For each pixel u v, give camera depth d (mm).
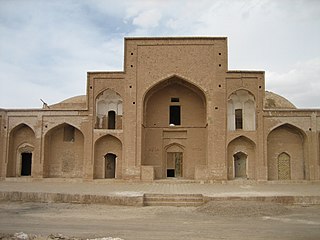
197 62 18297
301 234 6691
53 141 19312
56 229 7203
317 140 17781
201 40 18406
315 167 17625
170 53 18406
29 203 11492
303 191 12984
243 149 18234
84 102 22062
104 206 10945
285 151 18391
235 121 18672
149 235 6605
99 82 18531
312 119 17891
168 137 19438
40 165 18328
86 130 18344
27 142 19250
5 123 18859
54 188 13922
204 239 6254
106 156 18953
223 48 18312
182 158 19516
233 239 6262
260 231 7004
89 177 17891
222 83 18094
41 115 18734
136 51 18500
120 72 18438
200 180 17438
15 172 19109
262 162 17594
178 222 8164
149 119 19484
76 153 19156
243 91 18484
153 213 9648
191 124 19391
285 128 18516
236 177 18531
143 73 18375
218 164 17547
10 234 6469
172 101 19641
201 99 19469
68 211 9945
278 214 9227
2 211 9891
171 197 11641
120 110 19125
